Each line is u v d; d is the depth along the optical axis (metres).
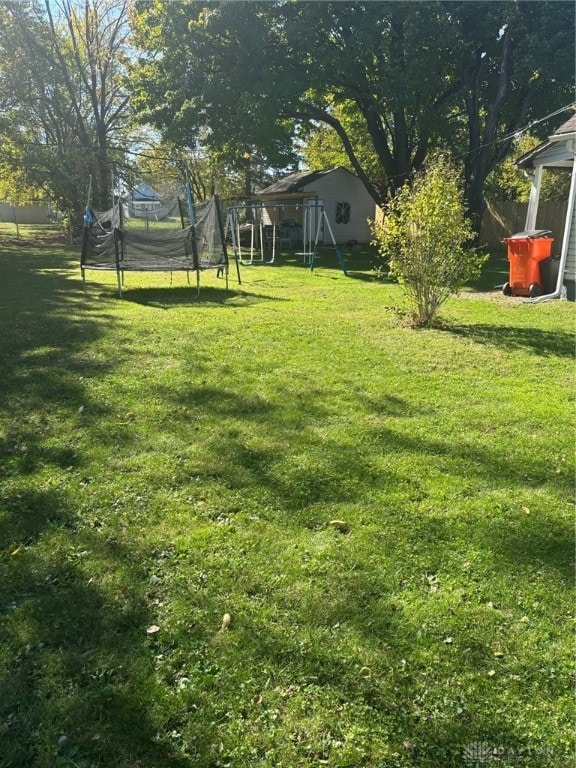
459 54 18.62
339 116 27.70
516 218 21.89
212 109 19.48
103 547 2.91
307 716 1.98
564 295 10.45
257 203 31.06
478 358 6.24
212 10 18.17
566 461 3.82
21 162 26.75
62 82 29.19
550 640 2.30
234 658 2.22
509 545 2.91
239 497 3.38
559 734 1.91
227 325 7.99
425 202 7.41
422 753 1.86
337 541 2.95
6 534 3.03
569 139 10.51
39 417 4.62
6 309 9.31
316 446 4.04
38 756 1.84
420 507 3.26
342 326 7.91
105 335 7.38
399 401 4.94
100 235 11.68
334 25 18.94
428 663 2.19
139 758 1.84
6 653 2.24
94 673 2.15
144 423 4.48
